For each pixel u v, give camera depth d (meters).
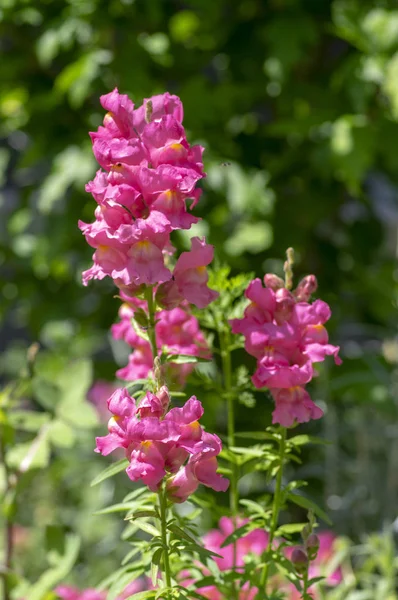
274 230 2.14
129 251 1.12
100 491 2.23
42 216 2.37
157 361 1.09
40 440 1.40
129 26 2.13
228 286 1.25
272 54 2.04
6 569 1.37
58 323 2.38
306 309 1.14
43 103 2.23
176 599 1.13
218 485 1.10
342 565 1.67
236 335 1.27
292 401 1.13
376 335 2.30
